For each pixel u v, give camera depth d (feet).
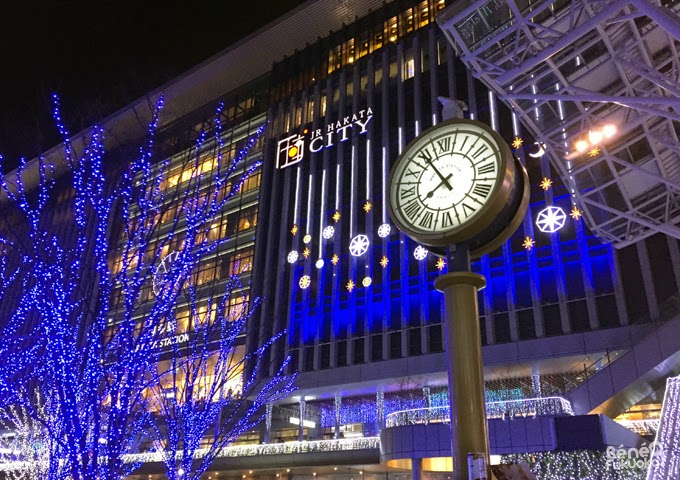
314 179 157.99
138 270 35.22
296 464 114.93
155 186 44.16
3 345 65.67
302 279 145.07
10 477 78.18
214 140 185.68
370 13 172.04
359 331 130.11
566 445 60.64
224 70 192.95
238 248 164.86
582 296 105.81
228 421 74.02
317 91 171.94
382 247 135.33
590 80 43.09
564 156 47.88
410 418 85.87
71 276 35.70
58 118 48.26
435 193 21.25
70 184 185.57
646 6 25.00
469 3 37.99
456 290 19.15
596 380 76.33
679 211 53.62
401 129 145.89
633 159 48.83
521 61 39.83
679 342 71.31
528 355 105.91
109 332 89.86
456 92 139.13
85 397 30.27
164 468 118.93
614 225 57.47
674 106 32.19
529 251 113.60
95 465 28.66
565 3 37.50
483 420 17.29
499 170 19.93
